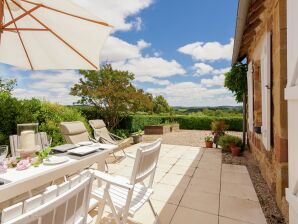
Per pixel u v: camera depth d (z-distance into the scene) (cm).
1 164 187
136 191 226
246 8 302
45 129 454
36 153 227
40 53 297
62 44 278
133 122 1085
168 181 386
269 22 333
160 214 267
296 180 184
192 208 282
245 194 327
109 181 192
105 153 270
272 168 326
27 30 274
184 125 1508
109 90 896
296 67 182
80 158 229
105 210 273
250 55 583
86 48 270
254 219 255
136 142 814
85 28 250
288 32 200
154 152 218
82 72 904
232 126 1362
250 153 612
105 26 240
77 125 418
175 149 682
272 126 325
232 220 253
